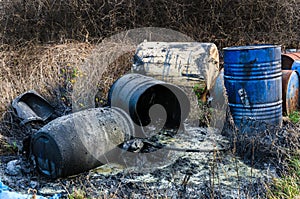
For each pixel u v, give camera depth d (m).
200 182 3.81
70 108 5.65
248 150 4.30
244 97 4.80
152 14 8.25
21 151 4.41
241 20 8.23
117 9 8.20
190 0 8.28
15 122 5.22
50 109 5.50
